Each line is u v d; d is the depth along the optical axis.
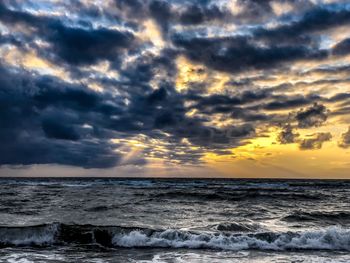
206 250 10.94
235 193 34.06
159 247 11.38
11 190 40.31
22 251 10.82
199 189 43.22
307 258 9.90
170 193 32.50
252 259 9.74
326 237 11.80
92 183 66.50
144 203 25.05
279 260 9.63
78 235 12.34
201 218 17.62
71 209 20.67
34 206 22.23
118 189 43.09
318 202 27.66
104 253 10.55
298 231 12.57
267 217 18.25
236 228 13.97
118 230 12.49
